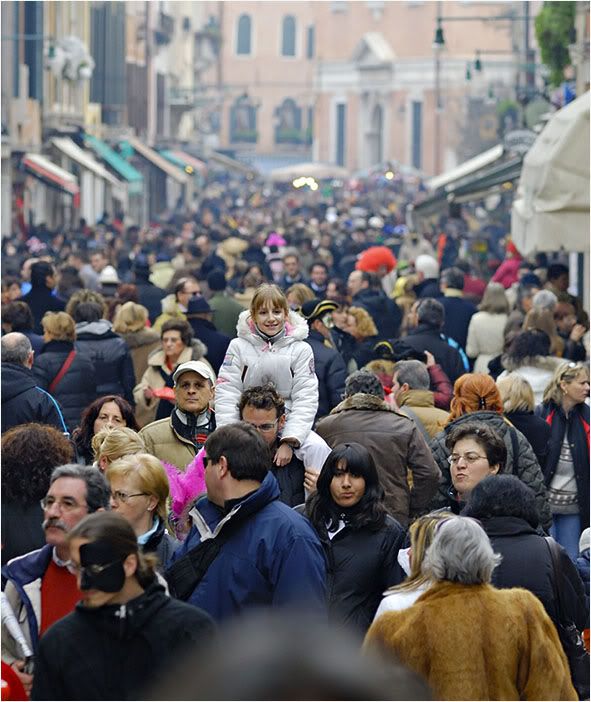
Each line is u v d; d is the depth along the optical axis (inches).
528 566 666.8
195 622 524.7
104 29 6491.1
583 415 1027.3
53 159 5511.8
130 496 668.1
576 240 1558.8
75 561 524.7
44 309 1615.4
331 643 245.6
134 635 522.6
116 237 3836.1
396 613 577.3
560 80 3326.8
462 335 1708.9
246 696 240.7
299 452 823.7
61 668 523.5
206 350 1234.0
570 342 1443.2
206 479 663.8
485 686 563.5
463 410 943.0
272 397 804.6
